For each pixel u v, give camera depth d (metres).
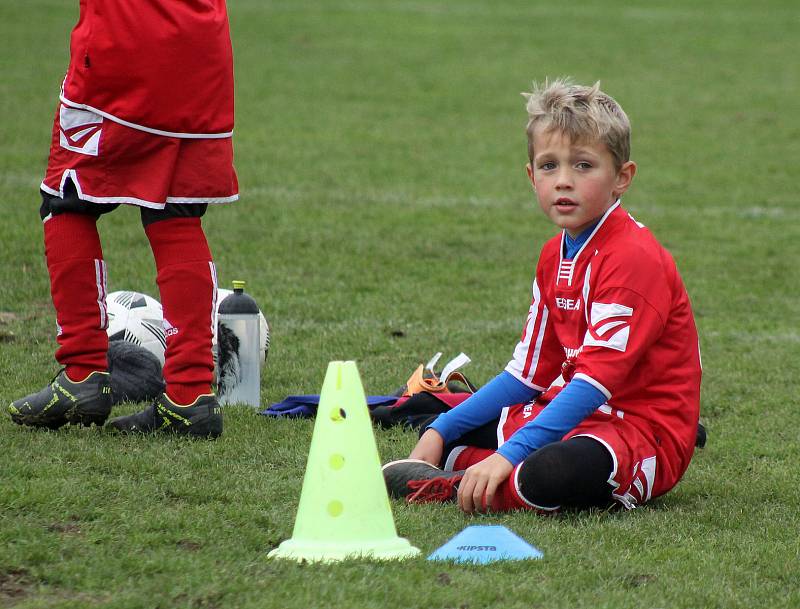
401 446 18.14
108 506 13.81
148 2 16.52
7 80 65.62
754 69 85.06
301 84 73.06
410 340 26.22
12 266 31.06
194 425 17.41
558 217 15.09
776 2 119.69
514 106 69.69
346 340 25.86
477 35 94.94
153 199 16.75
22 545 12.16
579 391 14.51
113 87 16.47
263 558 12.14
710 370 24.78
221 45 17.19
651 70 83.44
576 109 14.98
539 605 11.22
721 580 12.20
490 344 26.28
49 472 14.96
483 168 53.09
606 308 14.66
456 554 12.44
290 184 47.12
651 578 12.18
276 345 25.27
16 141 50.69
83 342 17.31
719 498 15.91
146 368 20.22
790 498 15.94
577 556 12.68
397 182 49.03
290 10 103.06
